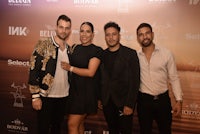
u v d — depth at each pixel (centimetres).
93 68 234
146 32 231
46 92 232
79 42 287
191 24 257
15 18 307
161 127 239
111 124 244
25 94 312
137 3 268
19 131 320
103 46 279
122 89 233
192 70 261
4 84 319
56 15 293
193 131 269
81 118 248
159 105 233
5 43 313
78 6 284
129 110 230
